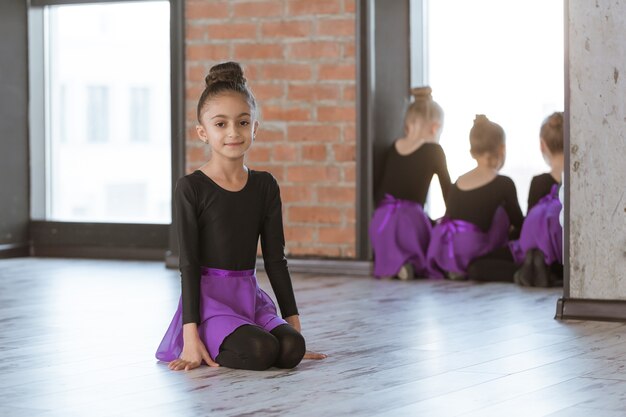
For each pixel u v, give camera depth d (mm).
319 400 2756
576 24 4176
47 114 7262
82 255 7164
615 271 4180
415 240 5969
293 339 3193
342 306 4758
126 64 7043
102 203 7172
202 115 3344
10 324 4219
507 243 5887
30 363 3350
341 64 6223
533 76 6117
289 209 6367
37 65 7219
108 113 7109
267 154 6387
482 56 6246
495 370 3172
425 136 6121
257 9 6371
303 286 5598
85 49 7129
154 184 7035
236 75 3367
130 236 7059
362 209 6215
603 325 4102
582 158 4199
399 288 5484
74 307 4734
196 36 6516
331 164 6270
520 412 2609
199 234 3305
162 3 6922
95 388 2945
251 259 3375
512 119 6191
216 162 3344
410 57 6336
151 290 5387
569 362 3305
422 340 3771
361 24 6172
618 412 2600
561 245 5484
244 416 2584
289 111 6336
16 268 6508
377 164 6258
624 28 4102
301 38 6293
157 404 2732
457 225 5852
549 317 4348
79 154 7203
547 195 5535
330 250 6297
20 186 7195
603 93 4148
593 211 4195
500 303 4836
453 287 5516
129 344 3719
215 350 3229
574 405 2682
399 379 3037
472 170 5926
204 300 3295
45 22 7211
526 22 6117
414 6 6340
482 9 6227
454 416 2566
